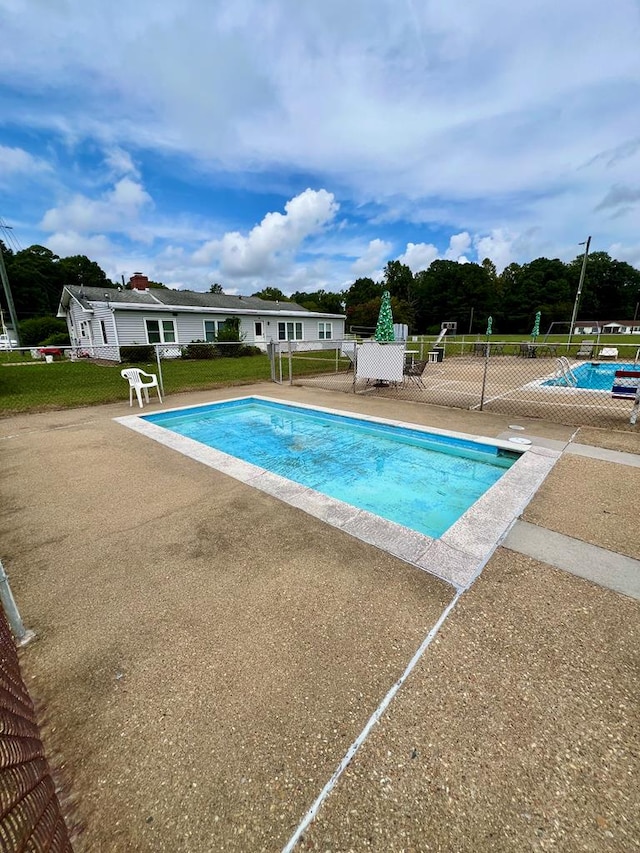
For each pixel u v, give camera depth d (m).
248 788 1.20
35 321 26.38
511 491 3.27
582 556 2.38
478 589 2.09
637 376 5.32
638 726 1.37
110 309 15.43
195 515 3.01
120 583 2.21
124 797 1.18
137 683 1.57
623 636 1.77
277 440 5.82
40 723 1.41
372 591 2.09
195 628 1.86
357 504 3.77
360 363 8.83
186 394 8.53
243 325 19.89
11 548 2.60
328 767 1.25
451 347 25.73
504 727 1.37
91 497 3.37
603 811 1.12
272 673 1.60
